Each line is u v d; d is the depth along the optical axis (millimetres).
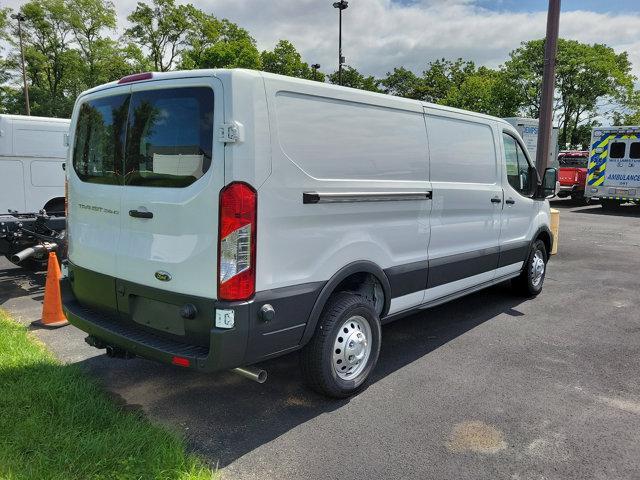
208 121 3004
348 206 3656
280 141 3146
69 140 4148
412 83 50938
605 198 18797
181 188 3127
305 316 3418
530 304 6582
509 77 36156
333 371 3701
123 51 43000
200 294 3088
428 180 4516
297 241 3303
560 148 38906
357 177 3740
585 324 5793
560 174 21875
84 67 43750
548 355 4852
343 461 3104
